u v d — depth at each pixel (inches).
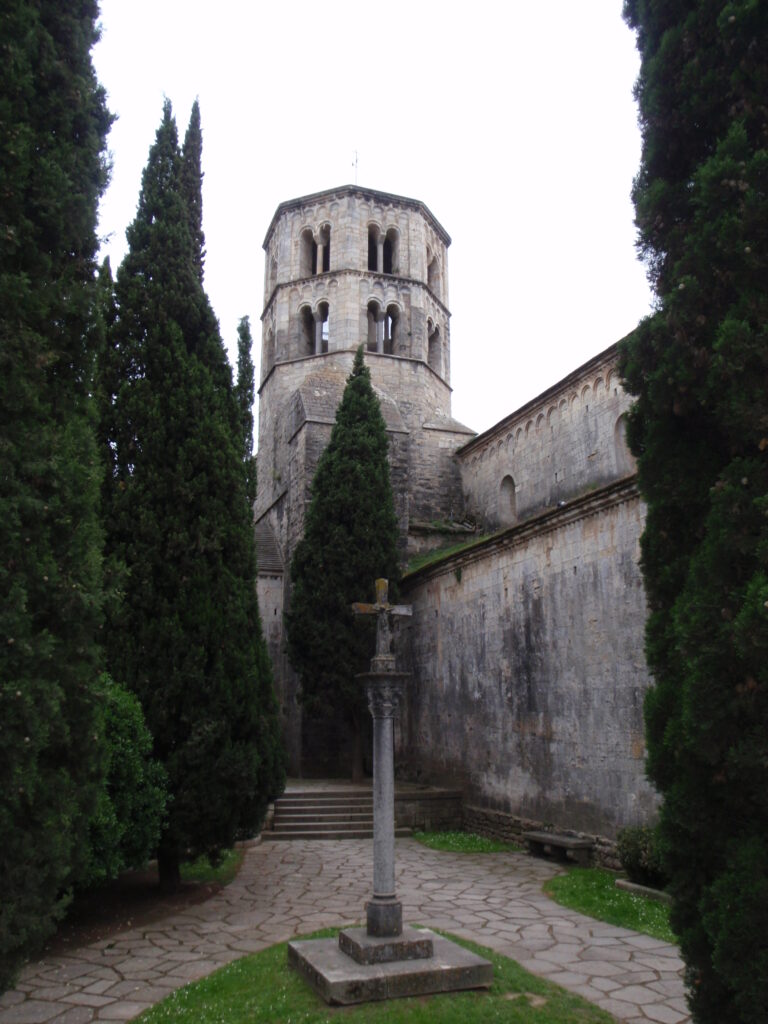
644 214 253.6
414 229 1237.7
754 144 229.0
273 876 501.0
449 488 1113.4
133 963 325.1
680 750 208.8
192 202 612.7
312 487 879.7
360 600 813.2
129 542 453.4
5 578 215.8
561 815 563.2
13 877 208.4
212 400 497.0
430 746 786.8
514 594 650.8
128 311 498.9
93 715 247.6
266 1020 249.8
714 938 187.2
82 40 285.0
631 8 284.7
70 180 263.6
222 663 445.7
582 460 836.0
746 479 204.1
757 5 224.7
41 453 234.5
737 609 195.3
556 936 353.7
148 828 396.5
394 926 298.4
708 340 224.5
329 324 1182.9
